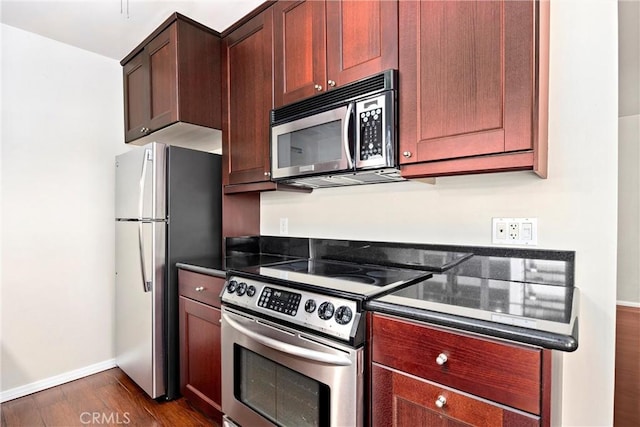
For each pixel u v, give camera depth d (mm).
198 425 1847
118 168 2404
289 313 1301
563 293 1184
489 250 1441
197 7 2018
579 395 1264
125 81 2625
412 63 1312
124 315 2320
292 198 2268
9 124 2182
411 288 1278
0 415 1969
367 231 1873
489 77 1143
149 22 2166
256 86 1950
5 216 2164
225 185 2186
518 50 1089
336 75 1543
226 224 2271
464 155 1191
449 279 1438
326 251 2055
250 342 1489
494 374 871
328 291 1230
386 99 1340
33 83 2273
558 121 1296
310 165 1595
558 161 1301
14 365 2178
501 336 852
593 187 1238
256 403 1489
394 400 1058
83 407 2037
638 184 1613
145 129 2361
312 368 1235
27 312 2238
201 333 1888
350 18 1501
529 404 823
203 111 2146
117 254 2422
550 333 797
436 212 1616
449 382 946
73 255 2436
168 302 2078
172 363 2092
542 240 1335
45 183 2322
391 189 1776
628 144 1666
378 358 1097
